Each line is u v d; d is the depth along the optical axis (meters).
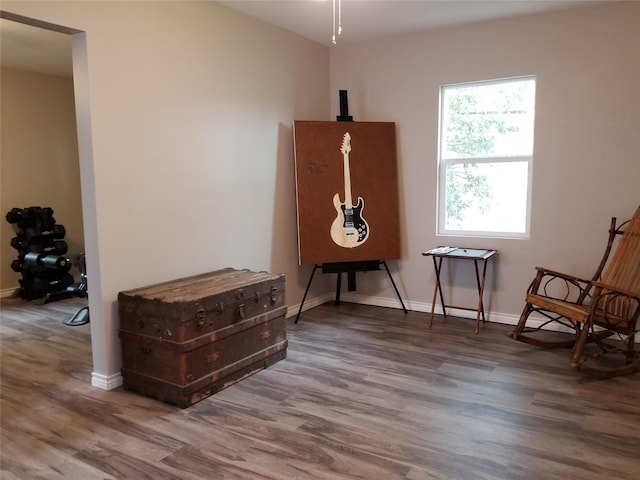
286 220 4.40
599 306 3.46
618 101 3.64
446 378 3.09
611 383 3.00
